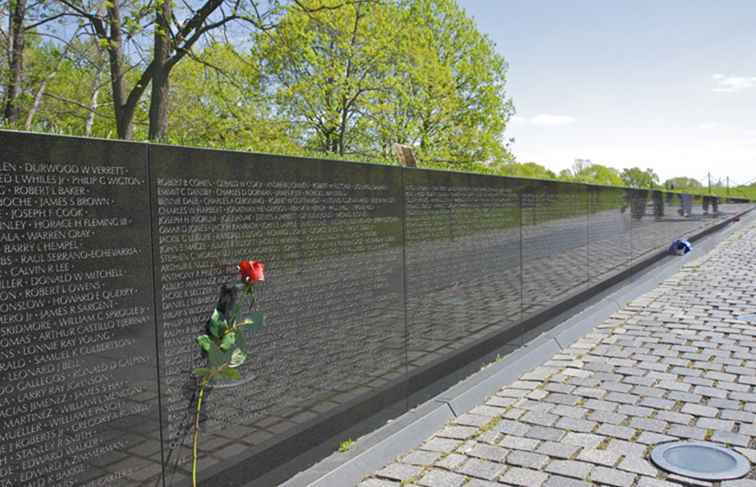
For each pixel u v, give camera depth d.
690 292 11.31
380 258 5.17
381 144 22.97
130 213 3.10
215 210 3.60
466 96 28.17
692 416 5.12
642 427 4.94
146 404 3.17
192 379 3.43
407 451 4.79
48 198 2.73
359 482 4.26
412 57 22.11
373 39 19.45
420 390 5.65
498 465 4.39
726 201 31.23
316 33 17.33
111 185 3.01
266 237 3.98
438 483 4.17
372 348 5.04
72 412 2.82
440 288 6.08
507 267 7.50
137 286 3.13
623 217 12.72
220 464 3.61
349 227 4.80
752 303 9.83
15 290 2.60
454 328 6.29
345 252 4.75
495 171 27.98
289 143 16.42
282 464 4.08
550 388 6.13
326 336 4.53
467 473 4.30
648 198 15.08
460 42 28.33
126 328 3.07
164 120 13.59
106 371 2.97
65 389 2.79
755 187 69.31
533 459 4.46
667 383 6.04
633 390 5.89
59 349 2.76
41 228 2.70
